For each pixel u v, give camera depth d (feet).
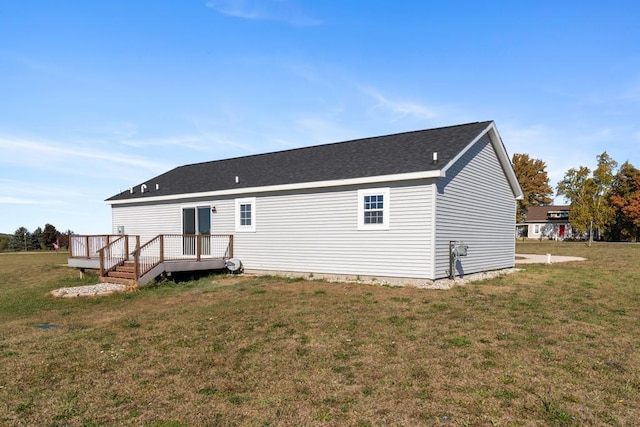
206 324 25.07
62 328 25.63
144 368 17.63
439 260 37.70
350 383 15.44
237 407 13.64
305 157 54.85
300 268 45.34
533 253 92.32
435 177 36.04
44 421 12.85
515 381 15.25
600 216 129.90
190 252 55.31
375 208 40.06
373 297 31.68
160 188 62.75
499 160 51.06
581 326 22.99
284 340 21.08
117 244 53.62
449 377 15.76
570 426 11.89
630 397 13.84
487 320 24.32
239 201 50.67
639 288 35.55
